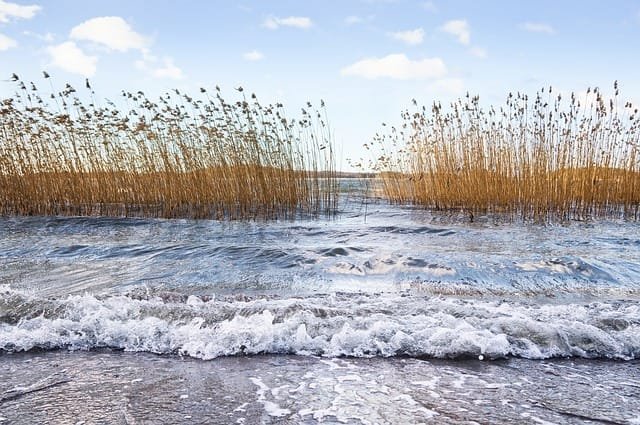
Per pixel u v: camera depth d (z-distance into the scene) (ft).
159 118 36.88
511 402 8.15
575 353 10.34
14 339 10.93
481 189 40.16
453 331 10.80
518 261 18.38
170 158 36.99
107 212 37.93
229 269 17.84
